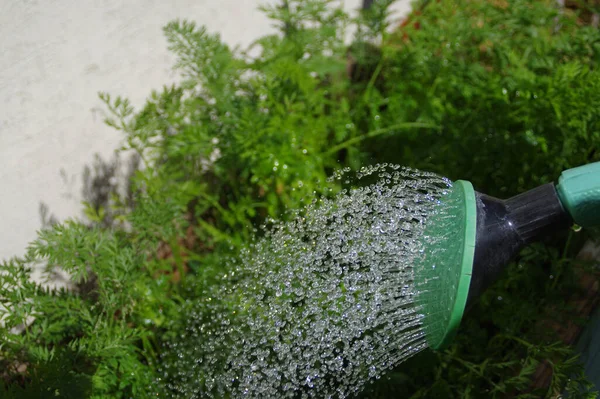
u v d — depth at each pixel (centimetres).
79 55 95
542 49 107
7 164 91
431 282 67
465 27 114
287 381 84
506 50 106
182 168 105
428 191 76
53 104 94
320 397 83
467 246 62
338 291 80
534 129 98
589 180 59
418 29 133
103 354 81
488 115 102
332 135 112
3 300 83
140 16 101
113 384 82
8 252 94
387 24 116
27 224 95
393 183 86
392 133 110
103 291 87
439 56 115
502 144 100
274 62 99
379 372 79
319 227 86
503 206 63
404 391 88
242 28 120
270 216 98
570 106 94
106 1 96
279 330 85
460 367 90
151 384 86
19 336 83
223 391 85
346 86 115
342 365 82
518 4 116
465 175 102
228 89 98
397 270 74
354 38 131
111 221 105
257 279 88
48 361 77
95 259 87
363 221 83
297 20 106
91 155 100
